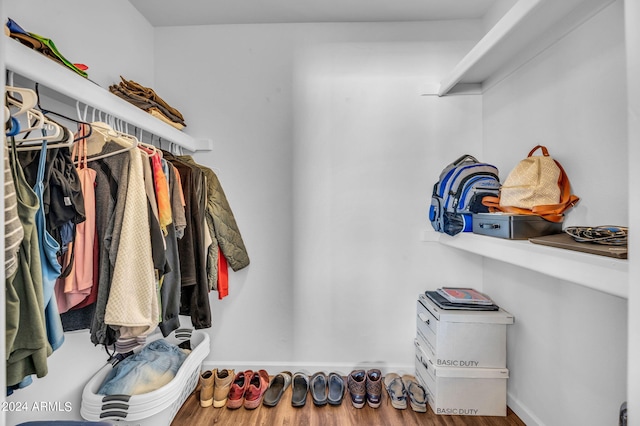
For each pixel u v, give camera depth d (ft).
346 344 6.22
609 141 3.41
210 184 5.66
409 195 6.15
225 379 5.36
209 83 6.26
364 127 6.16
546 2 3.30
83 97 3.38
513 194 4.13
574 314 3.90
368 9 5.81
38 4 3.77
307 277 6.22
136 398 4.12
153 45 6.29
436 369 5.01
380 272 6.18
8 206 2.22
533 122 4.61
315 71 6.19
